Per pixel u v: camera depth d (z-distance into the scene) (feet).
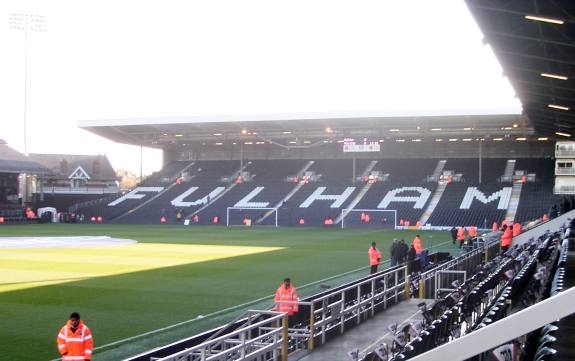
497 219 194.80
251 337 38.37
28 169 233.14
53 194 254.88
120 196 254.88
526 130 207.92
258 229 194.59
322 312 40.86
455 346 8.51
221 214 228.84
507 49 69.00
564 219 110.32
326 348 38.88
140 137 252.01
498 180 222.07
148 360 30.58
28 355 40.65
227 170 266.36
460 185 223.51
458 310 30.53
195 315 54.80
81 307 58.54
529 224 142.31
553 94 88.74
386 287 53.21
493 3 55.67
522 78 82.33
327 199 229.66
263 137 241.76
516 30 62.44
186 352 25.88
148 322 51.70
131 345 43.60
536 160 231.30
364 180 239.91
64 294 66.23
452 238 143.33
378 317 48.93
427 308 39.68
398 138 234.17
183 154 282.36
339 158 259.19
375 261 76.89
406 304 55.16
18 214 230.89
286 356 34.65
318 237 158.51
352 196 229.04
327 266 93.35
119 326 50.03
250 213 225.35
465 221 197.88
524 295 37.86
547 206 198.08
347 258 105.19
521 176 222.07
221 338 28.27
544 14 54.39
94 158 305.32
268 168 262.47
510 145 236.63
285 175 254.06
